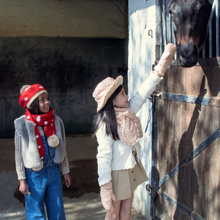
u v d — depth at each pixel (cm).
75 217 353
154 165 309
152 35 299
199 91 235
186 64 212
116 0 736
